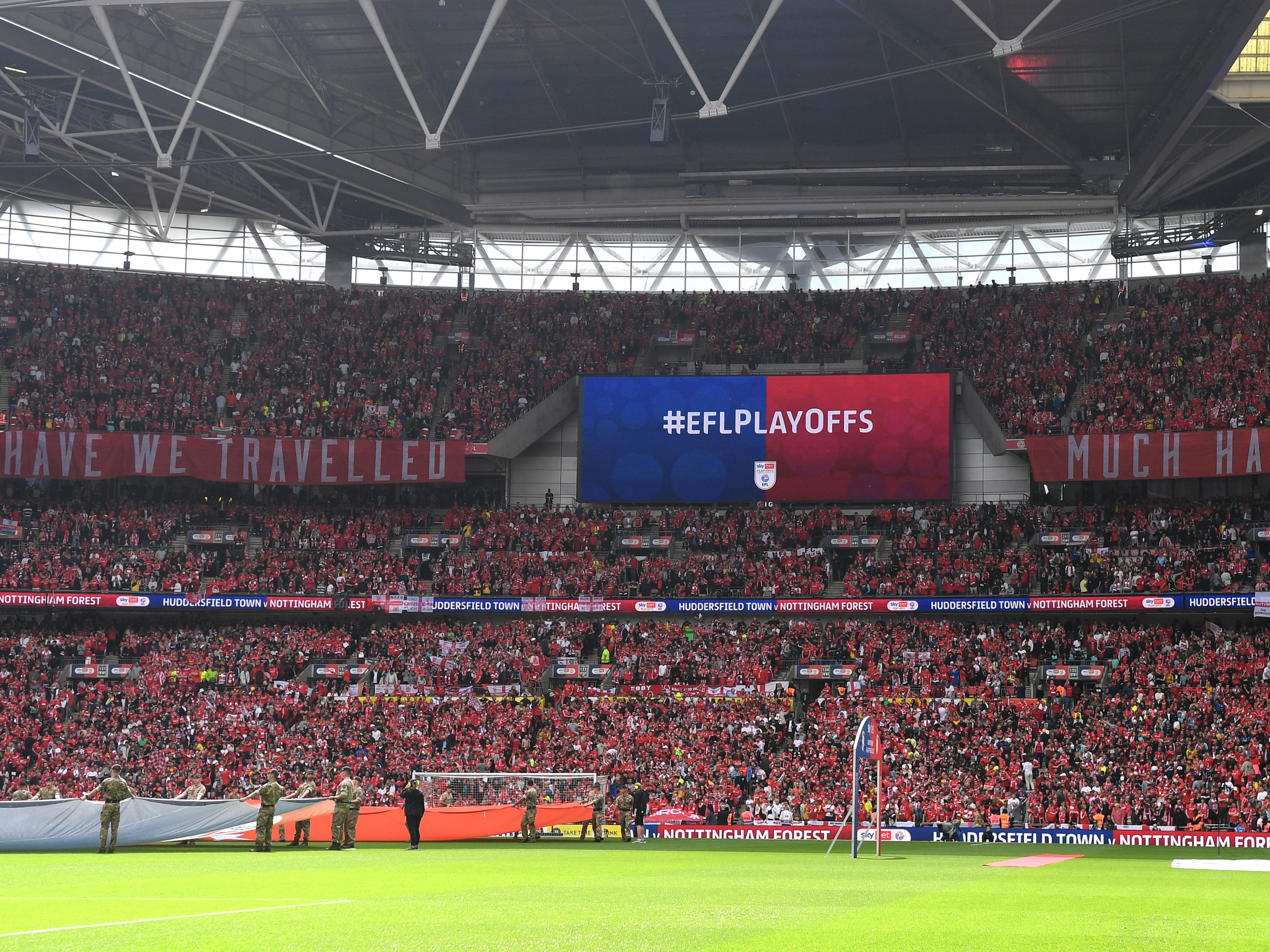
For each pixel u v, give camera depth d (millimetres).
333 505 71125
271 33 59719
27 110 57719
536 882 19375
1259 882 22156
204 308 77375
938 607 60969
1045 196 71750
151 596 64062
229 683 60844
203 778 52125
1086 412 65688
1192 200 72375
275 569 66000
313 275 81750
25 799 31109
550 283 81062
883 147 71312
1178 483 65875
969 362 71125
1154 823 44250
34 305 75188
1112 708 52938
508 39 60781
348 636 63875
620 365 74938
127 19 57594
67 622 66938
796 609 62406
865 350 74812
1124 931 12195
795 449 68938
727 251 80062
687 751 52906
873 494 67938
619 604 63688
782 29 58594
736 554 66062
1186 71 57875
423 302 79062
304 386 73188
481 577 65312
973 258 77500
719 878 21109
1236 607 55812
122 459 67438
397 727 56625
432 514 70312
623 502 70438
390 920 12828
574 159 74438
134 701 59219
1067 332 71250
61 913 13430
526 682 60406
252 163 70812
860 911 14258
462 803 45938
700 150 73375
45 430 67688
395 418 71438
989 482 69438
